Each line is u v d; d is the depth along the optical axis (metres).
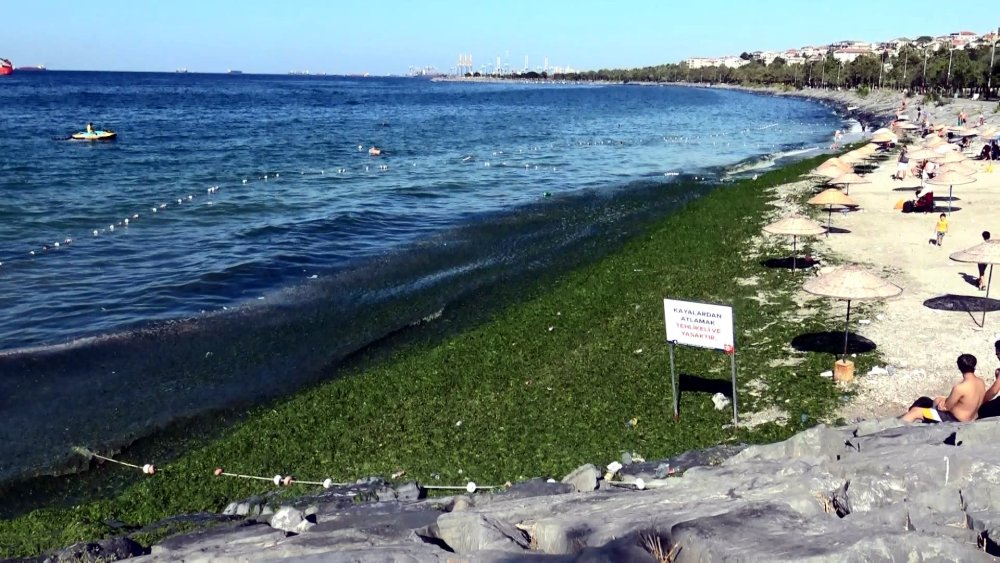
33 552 13.12
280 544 10.29
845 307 23.22
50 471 16.06
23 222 37.94
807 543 7.62
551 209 43.75
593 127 108.25
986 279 24.62
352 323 24.77
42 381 20.11
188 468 15.98
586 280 28.33
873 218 36.41
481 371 20.38
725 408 17.33
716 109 153.75
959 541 7.93
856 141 80.62
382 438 16.98
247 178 54.81
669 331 16.75
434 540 10.21
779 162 65.94
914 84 150.12
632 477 13.91
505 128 105.62
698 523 8.30
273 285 29.03
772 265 28.89
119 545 12.31
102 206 42.59
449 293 27.75
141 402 19.17
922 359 19.06
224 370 21.12
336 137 88.31
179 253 32.94
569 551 8.86
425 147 78.94
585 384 19.09
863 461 10.66
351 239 36.47
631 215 41.31
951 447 10.62
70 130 89.19
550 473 14.99
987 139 62.50
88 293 27.41
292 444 16.86
